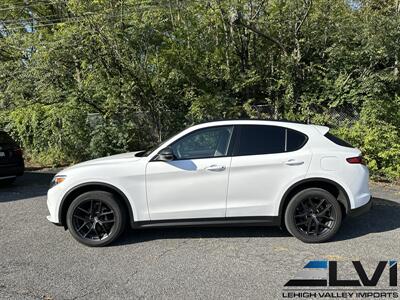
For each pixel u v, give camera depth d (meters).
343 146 5.25
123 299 3.68
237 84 11.91
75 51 11.45
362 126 9.88
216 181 5.00
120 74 11.74
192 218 5.05
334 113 11.09
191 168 5.00
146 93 12.07
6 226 6.19
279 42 11.75
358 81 10.83
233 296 3.70
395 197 7.54
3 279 4.17
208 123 5.23
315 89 11.48
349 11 12.34
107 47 11.32
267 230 5.60
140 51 11.77
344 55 10.99
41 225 6.18
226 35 12.42
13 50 13.80
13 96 12.91
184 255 4.75
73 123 12.53
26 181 10.65
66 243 5.27
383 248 4.88
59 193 5.13
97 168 5.11
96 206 5.14
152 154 5.12
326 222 5.10
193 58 12.19
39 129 13.76
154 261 4.59
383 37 10.05
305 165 5.03
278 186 5.02
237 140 5.12
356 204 5.08
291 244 5.05
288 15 11.95
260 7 12.02
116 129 12.09
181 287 3.90
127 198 5.06
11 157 9.60
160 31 11.95
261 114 11.76
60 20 16.06
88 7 11.12
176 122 12.32
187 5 12.53
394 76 10.11
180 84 12.39
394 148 9.33
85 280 4.11
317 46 12.08
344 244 5.04
